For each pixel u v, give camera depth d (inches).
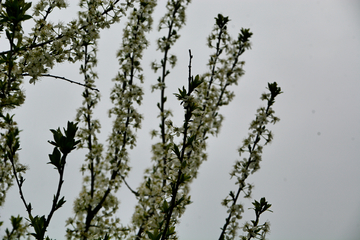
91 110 144.7
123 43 171.8
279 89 169.9
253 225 137.2
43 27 114.0
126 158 136.9
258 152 163.6
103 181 128.0
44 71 111.9
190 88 98.0
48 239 107.9
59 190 86.8
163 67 207.3
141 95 158.6
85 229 117.0
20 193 97.9
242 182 159.9
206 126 174.4
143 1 175.2
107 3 129.1
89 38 124.0
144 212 138.3
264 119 165.3
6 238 105.1
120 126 144.2
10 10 92.3
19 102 100.0
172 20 215.5
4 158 115.4
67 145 86.2
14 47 98.0
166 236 113.1
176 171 120.9
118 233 128.4
